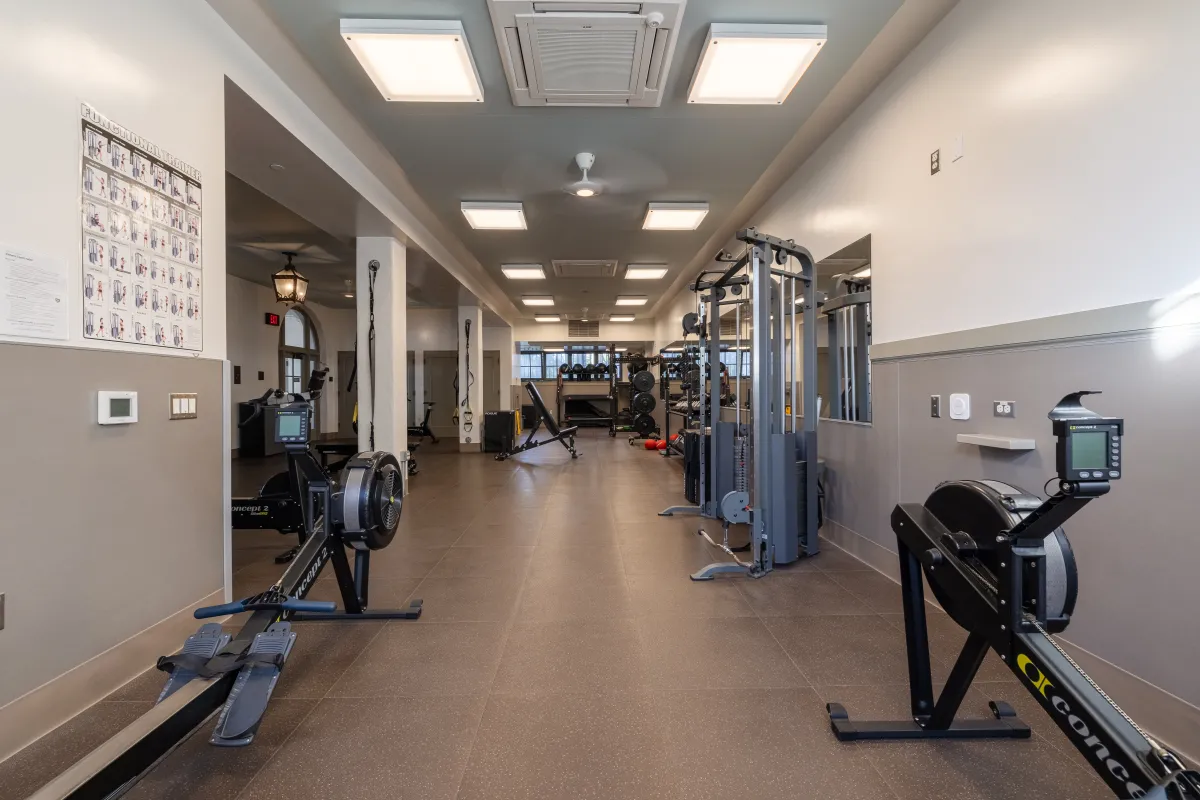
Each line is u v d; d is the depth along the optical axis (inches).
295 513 134.5
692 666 88.8
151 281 86.1
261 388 375.9
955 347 105.9
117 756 52.1
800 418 187.8
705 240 251.4
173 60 90.9
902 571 73.4
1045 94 85.6
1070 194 81.4
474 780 62.6
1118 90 74.0
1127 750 45.2
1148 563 70.9
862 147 140.0
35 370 68.2
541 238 248.8
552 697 79.8
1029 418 89.1
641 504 217.8
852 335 153.5
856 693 80.9
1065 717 50.6
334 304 457.1
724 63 112.4
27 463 67.3
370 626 104.1
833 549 155.9
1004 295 94.3
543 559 145.9
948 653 93.2
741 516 132.6
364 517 101.0
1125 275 73.4
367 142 156.4
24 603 67.2
